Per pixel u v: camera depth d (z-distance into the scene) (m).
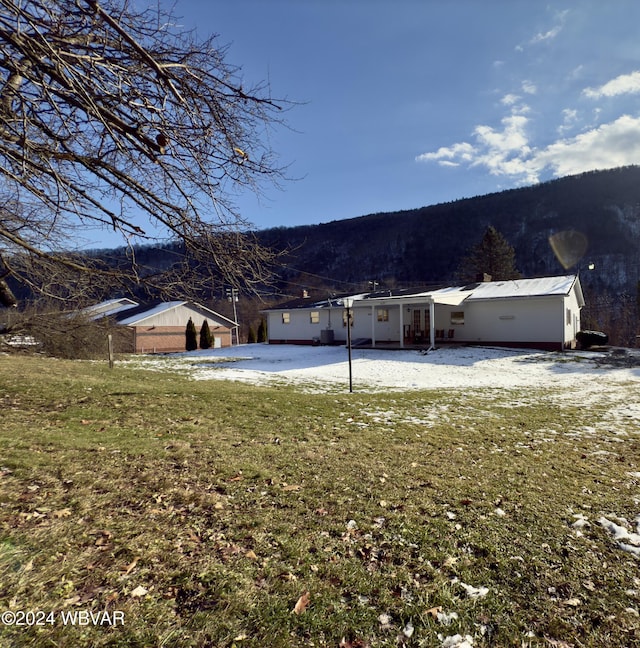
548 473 4.56
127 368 14.33
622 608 2.30
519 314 20.38
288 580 2.45
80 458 4.26
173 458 4.51
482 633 2.09
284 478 4.10
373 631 2.08
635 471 4.71
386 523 3.21
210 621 2.08
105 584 2.31
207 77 3.01
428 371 15.12
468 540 2.98
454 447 5.53
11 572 2.35
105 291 4.54
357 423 6.79
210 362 18.81
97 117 2.49
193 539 2.85
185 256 4.13
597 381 12.55
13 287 4.90
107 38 2.55
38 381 8.43
